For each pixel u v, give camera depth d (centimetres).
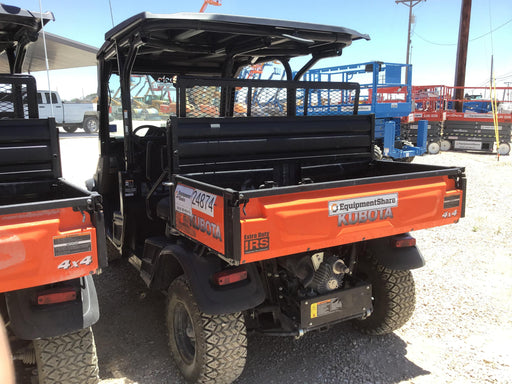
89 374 261
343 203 266
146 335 365
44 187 325
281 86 355
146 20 287
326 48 404
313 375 313
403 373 314
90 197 229
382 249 325
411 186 296
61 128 2544
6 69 477
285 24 321
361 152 410
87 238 227
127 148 390
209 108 343
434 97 1733
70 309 239
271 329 308
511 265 514
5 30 367
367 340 361
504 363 323
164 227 429
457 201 318
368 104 1123
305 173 379
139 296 438
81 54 1496
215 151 326
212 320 273
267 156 354
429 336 364
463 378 306
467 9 1977
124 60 367
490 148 1686
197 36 379
